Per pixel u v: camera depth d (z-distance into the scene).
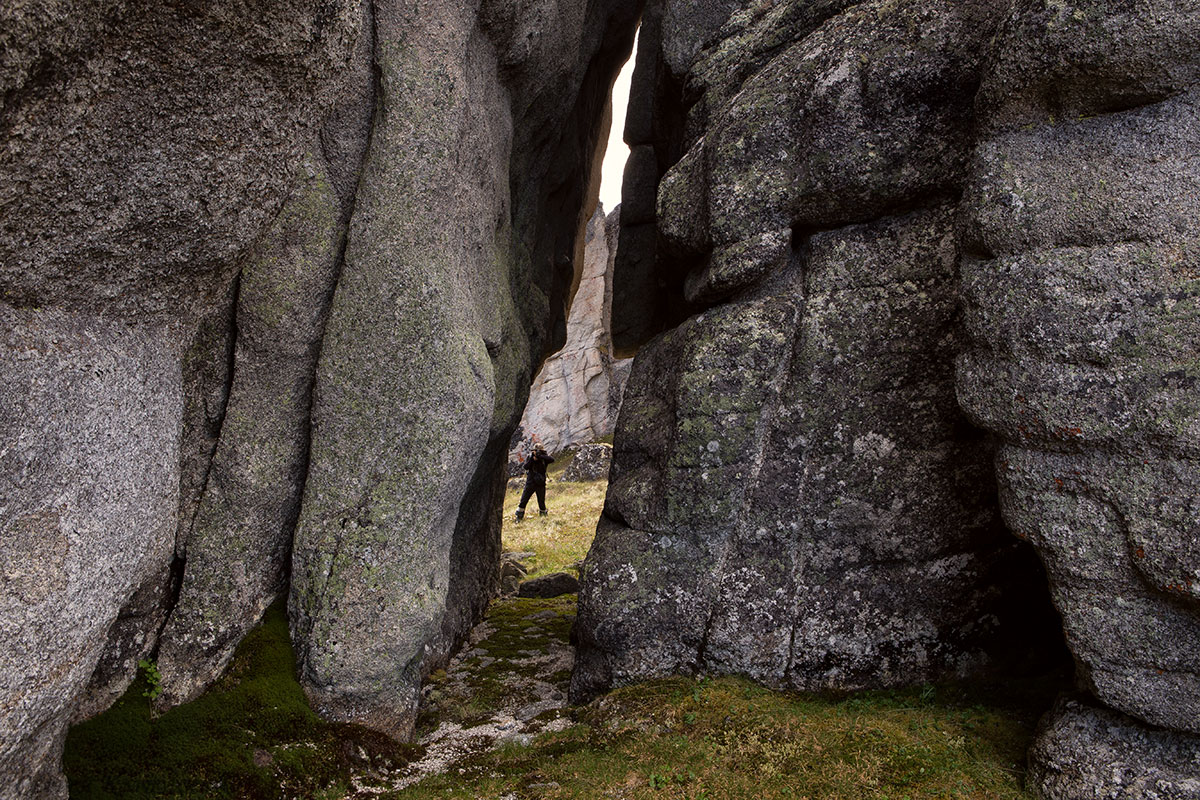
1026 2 4.40
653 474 6.49
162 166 3.39
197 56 3.19
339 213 5.51
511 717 6.35
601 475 23.84
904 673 5.71
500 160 7.61
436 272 5.59
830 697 5.70
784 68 6.34
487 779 4.96
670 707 5.55
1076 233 4.20
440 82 5.64
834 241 6.04
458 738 5.87
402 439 5.41
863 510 5.79
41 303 3.26
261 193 4.04
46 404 3.15
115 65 2.95
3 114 2.65
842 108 5.83
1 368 2.97
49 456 3.17
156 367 3.98
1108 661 4.19
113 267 3.51
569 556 14.16
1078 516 4.22
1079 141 4.28
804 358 5.95
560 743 5.46
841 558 5.83
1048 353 4.24
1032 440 4.37
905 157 5.71
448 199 5.80
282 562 5.59
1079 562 4.23
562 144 10.54
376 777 5.10
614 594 6.17
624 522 6.52
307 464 5.56
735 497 5.97
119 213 3.35
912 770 4.55
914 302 5.75
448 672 7.64
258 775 4.70
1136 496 3.99
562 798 4.62
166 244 3.69
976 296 4.59
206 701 4.98
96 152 3.10
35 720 3.26
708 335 6.25
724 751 4.98
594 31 9.72
